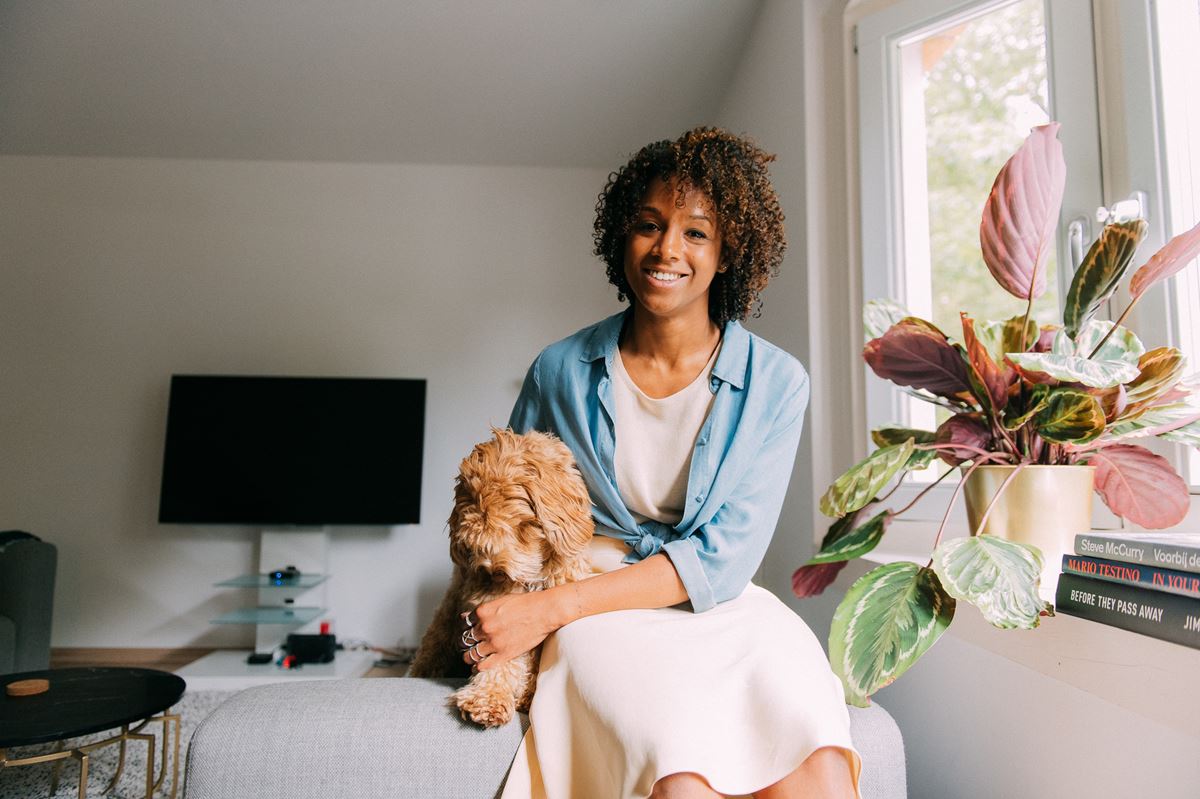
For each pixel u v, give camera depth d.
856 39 2.00
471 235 4.25
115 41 3.18
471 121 3.79
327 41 3.16
